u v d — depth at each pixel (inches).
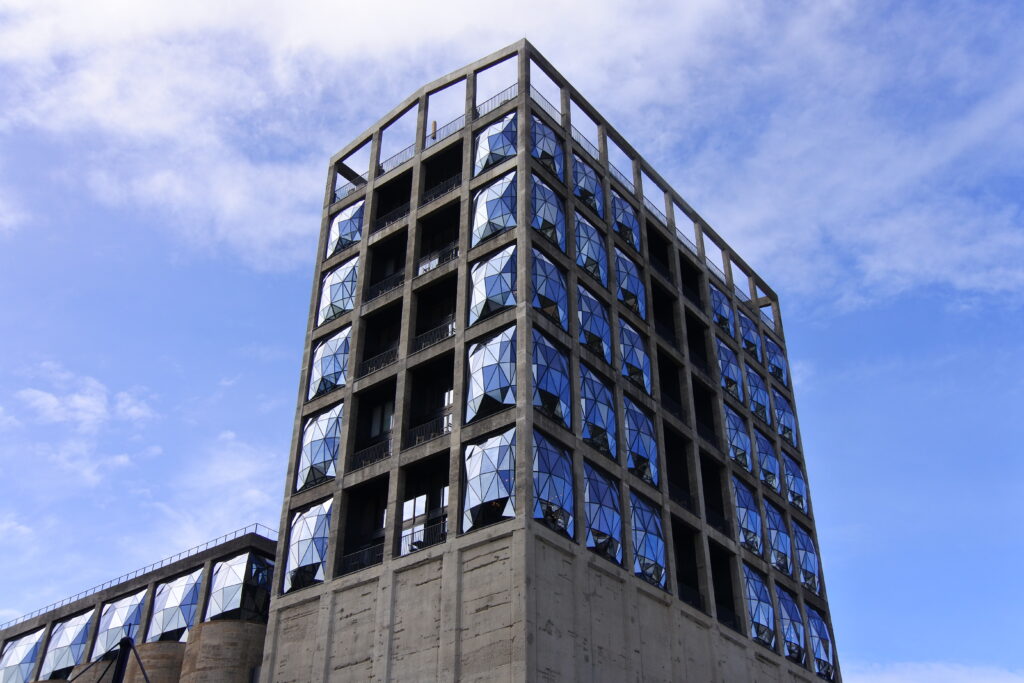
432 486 1968.5
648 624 1892.2
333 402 2169.0
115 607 2689.5
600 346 2102.6
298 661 1899.6
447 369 2065.7
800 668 2317.9
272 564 2418.8
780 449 2691.9
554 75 2388.0
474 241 2107.5
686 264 2694.4
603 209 2352.4
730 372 2637.8
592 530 1841.8
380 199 2443.4
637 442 2084.2
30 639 2906.0
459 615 1700.3
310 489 2086.6
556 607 1686.8
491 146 2217.0
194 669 2060.8
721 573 2287.2
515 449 1780.3
